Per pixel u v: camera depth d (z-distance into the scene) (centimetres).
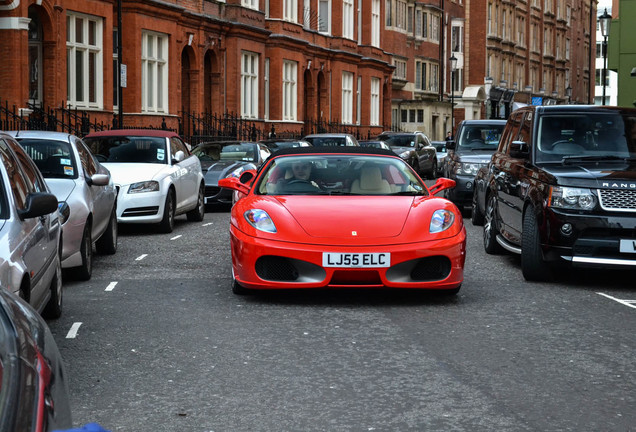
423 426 494
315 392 560
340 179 948
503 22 7838
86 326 752
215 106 3462
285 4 4100
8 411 236
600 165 1017
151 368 618
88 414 516
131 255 1212
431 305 852
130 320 777
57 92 2386
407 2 6094
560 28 9650
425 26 6444
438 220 863
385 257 825
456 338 713
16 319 318
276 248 828
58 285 775
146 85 2883
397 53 5912
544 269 993
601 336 727
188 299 878
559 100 9762
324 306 841
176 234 1483
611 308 852
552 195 958
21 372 267
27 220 643
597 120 1096
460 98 7006
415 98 6262
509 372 611
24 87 2228
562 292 940
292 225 842
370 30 5231
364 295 900
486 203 1275
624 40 3288
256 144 2133
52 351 318
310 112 4500
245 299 876
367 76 5175
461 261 857
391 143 3491
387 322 772
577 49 10506
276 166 973
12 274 562
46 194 643
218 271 1066
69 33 2483
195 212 1708
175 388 569
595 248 941
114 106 2803
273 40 3944
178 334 723
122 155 1532
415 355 656
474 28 7256
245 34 3591
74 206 959
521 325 766
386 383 581
